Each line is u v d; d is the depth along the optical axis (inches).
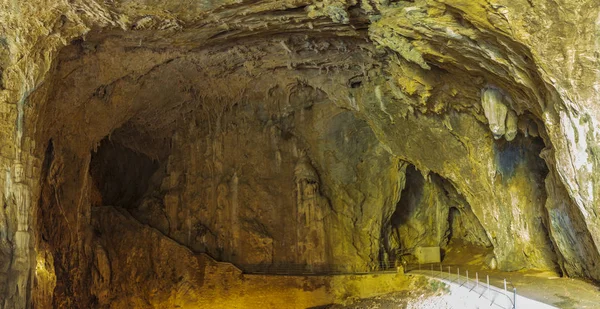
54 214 881.5
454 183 970.1
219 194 1103.0
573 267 730.8
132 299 990.4
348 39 841.5
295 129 1145.4
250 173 1125.7
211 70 975.6
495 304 591.2
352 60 916.0
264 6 711.1
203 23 762.2
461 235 1239.5
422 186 1214.9
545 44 494.6
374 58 869.8
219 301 1023.0
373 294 1021.8
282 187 1128.2
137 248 1021.8
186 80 996.6
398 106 928.3
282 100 1101.7
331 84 1002.1
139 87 949.8
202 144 1119.0
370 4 669.3
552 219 737.6
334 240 1109.7
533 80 579.2
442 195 1203.2
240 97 1077.1
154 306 1005.8
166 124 1106.7
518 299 576.4
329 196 1136.2
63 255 898.7
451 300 741.9
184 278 1029.2
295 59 936.3
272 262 1090.7
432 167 978.7
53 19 685.9
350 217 1127.6
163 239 1043.3
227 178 1114.1
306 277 1058.1
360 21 750.5
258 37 839.1
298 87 1077.1
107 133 977.5
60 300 886.4
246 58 935.7
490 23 546.6
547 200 745.6
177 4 695.1
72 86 845.2
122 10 698.2
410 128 947.3
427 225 1226.0
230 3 700.7
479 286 709.9
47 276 827.4
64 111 861.2
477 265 1019.3
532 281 722.2
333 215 1120.2
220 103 1087.6
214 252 1085.1
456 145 896.3
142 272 1014.4
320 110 1123.9
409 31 684.7
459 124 851.4
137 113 1038.4
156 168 1184.8
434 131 903.7
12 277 696.4
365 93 977.5
